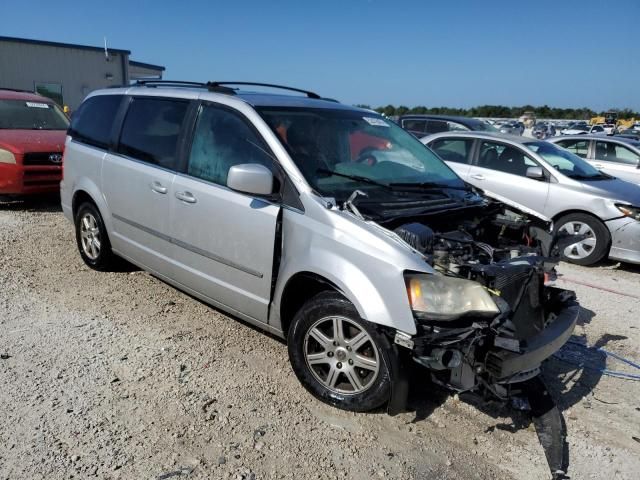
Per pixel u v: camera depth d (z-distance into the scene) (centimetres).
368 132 437
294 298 369
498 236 414
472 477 291
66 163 572
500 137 824
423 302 293
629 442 334
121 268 566
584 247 725
